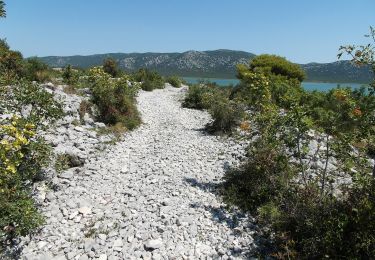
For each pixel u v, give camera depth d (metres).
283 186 8.02
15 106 10.84
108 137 13.72
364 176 6.86
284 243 6.51
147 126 17.08
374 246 5.52
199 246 6.78
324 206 6.71
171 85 44.34
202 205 8.29
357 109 6.77
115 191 9.32
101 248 6.78
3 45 23.47
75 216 7.92
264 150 8.94
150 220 7.73
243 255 6.49
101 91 16.42
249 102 15.42
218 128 15.35
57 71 29.27
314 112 13.27
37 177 9.09
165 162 11.48
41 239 7.02
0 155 6.02
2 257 6.34
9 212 6.45
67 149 10.74
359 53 6.22
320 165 9.52
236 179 9.07
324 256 5.71
